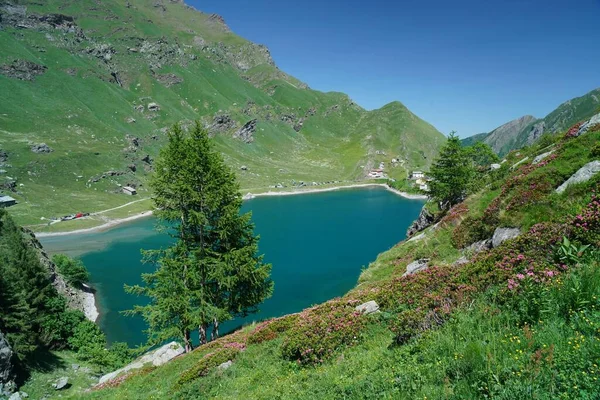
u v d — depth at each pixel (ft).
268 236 396.37
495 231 66.49
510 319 27.91
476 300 33.91
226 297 98.89
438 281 46.98
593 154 61.98
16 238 180.34
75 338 161.79
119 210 538.06
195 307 90.17
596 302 24.43
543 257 36.29
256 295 99.25
